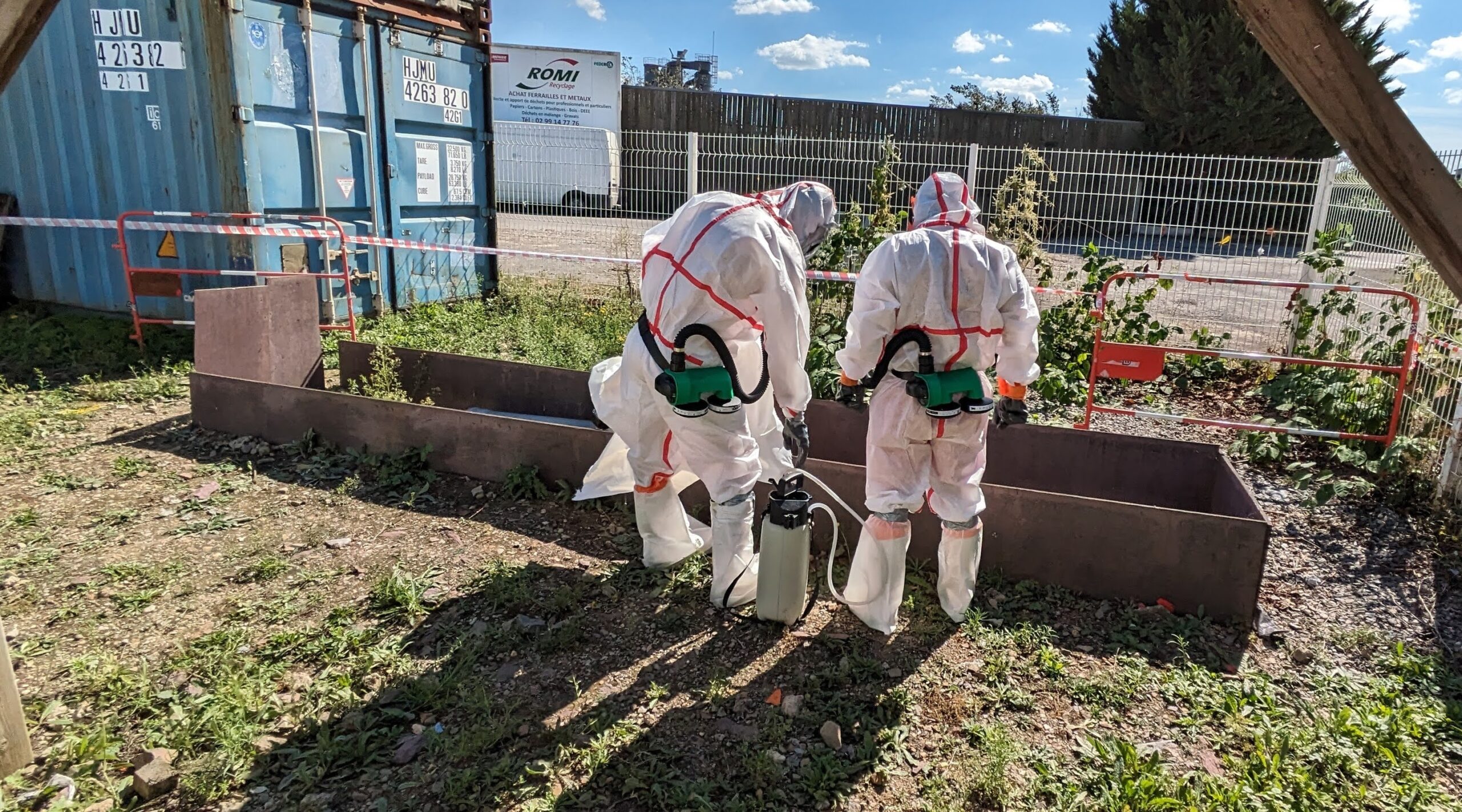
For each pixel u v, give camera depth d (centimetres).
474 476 488
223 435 544
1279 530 471
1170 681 326
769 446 381
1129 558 373
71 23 728
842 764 279
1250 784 274
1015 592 384
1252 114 2253
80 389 621
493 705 303
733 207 324
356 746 278
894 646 346
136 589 371
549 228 1151
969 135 2002
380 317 845
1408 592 406
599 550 417
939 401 309
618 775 272
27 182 800
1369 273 708
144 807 257
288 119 741
